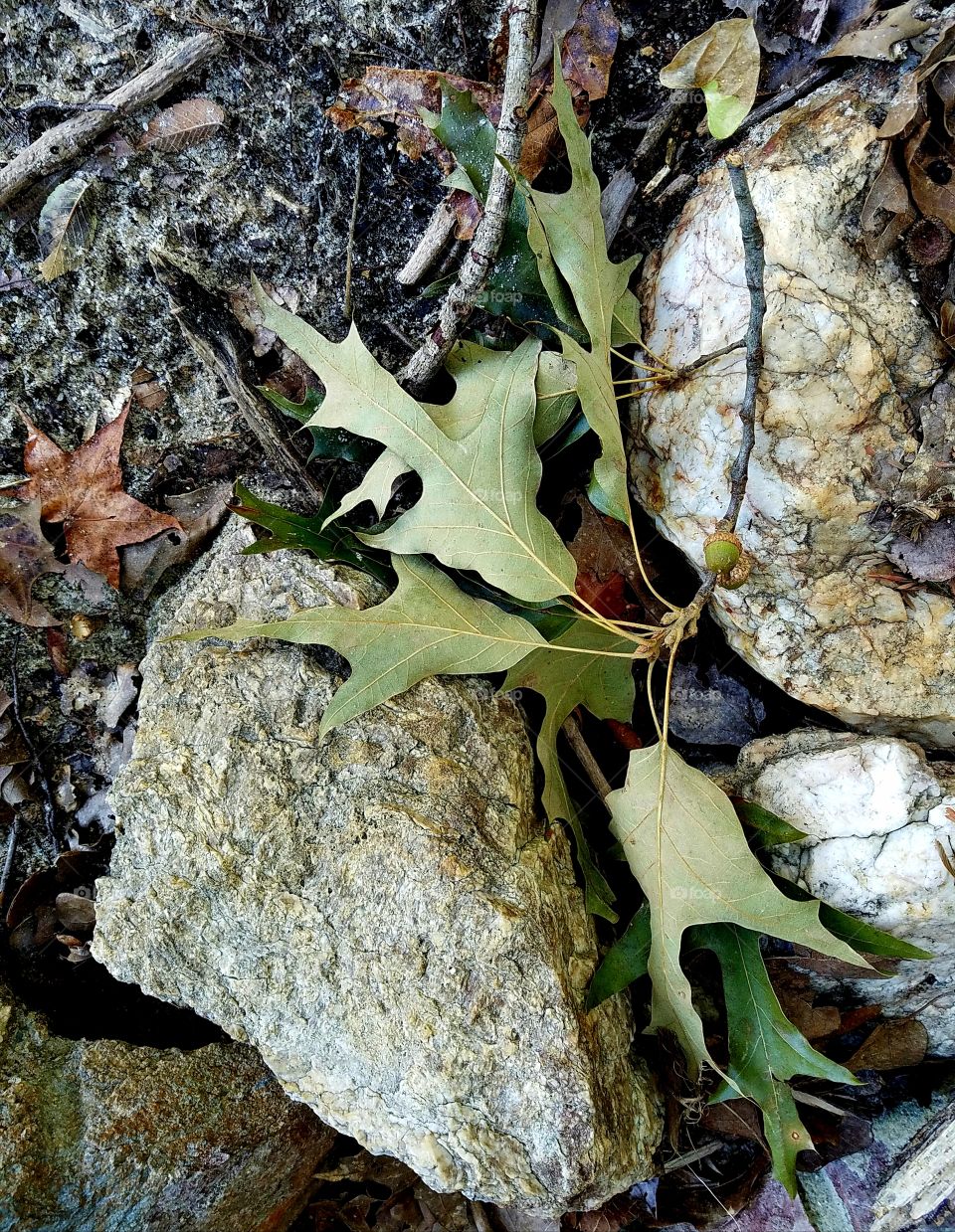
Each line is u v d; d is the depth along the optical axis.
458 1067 0.44
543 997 0.45
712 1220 0.54
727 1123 0.52
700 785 0.46
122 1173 0.49
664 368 0.48
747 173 0.46
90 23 0.48
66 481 0.52
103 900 0.48
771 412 0.46
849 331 0.45
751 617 0.49
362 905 0.46
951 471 0.46
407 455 0.46
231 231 0.51
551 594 0.46
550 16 0.49
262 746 0.47
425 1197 0.56
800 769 0.49
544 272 0.46
